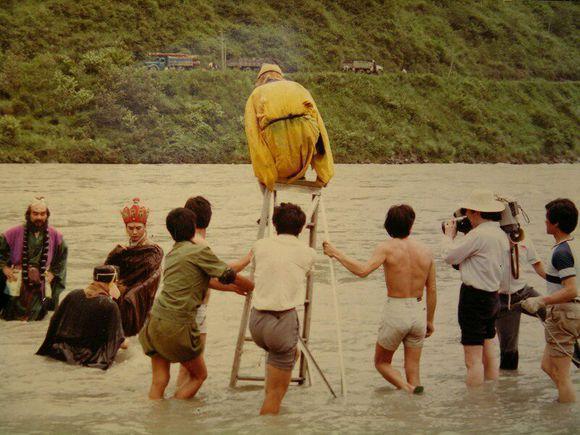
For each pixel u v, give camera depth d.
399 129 75.75
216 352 8.06
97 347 7.66
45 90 64.44
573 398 6.34
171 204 25.33
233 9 87.12
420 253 6.71
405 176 47.72
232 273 6.30
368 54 89.81
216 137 64.19
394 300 6.69
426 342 8.59
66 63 67.00
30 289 9.50
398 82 81.88
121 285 8.37
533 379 7.10
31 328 9.09
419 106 79.31
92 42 73.94
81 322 7.71
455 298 11.03
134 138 61.47
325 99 76.19
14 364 7.53
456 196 31.42
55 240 9.75
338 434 5.43
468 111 81.44
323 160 6.86
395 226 6.73
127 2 80.06
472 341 6.88
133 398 6.41
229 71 71.38
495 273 6.87
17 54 69.56
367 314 9.98
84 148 58.94
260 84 7.05
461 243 6.92
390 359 6.88
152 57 74.19
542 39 106.25
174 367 7.58
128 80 65.44
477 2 107.81
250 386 6.84
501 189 38.38
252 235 17.56
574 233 17.42
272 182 6.65
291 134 6.57
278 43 84.88
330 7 93.44
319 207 6.99
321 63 85.50
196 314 6.54
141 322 8.39
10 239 9.51
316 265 13.85
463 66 95.88
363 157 70.50
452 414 5.96
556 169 64.19
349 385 6.89
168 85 68.44
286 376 6.00
